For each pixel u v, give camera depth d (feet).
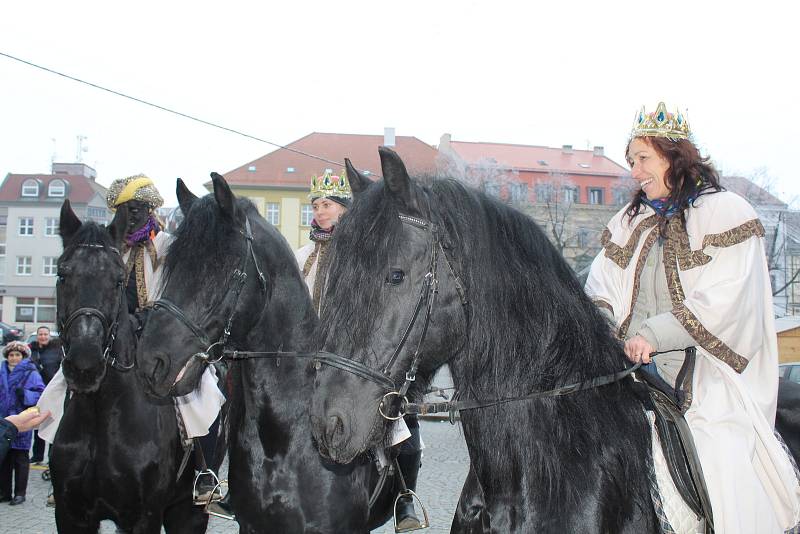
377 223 6.88
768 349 8.04
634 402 8.01
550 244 8.07
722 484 7.43
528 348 7.50
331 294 6.89
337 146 142.82
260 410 10.95
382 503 12.57
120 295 12.80
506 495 7.48
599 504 7.30
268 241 11.39
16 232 162.81
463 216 7.44
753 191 94.17
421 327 6.90
